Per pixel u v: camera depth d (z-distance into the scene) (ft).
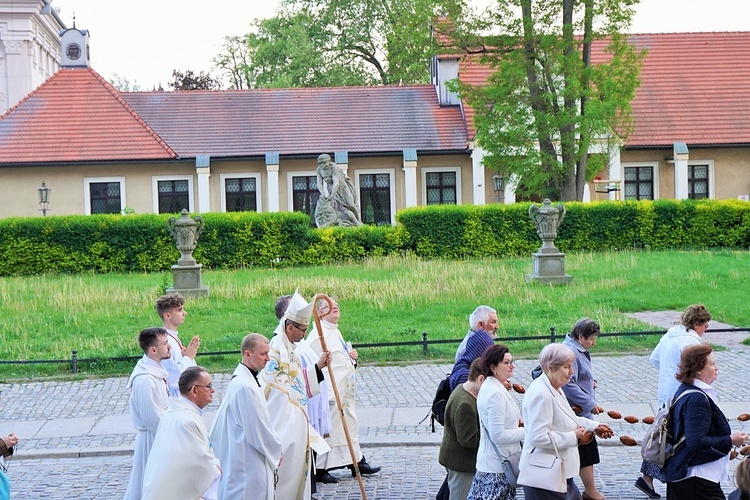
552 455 25.55
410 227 112.37
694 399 25.62
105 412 49.24
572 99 121.08
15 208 140.67
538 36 117.91
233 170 147.02
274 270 103.35
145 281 94.89
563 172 122.21
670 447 26.08
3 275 107.96
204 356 60.54
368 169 148.66
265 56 210.18
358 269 100.32
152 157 141.69
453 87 122.83
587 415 31.09
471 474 27.32
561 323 67.46
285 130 151.23
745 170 147.43
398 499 33.65
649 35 164.76
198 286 83.41
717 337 64.80
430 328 67.41
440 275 89.86
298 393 29.76
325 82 207.10
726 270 90.68
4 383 56.54
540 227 86.99
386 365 58.75
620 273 90.58
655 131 147.02
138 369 28.91
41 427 46.39
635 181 147.43
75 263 108.47
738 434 25.80
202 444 24.58
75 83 150.30
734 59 159.94
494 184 136.77
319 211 116.37
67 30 152.25
